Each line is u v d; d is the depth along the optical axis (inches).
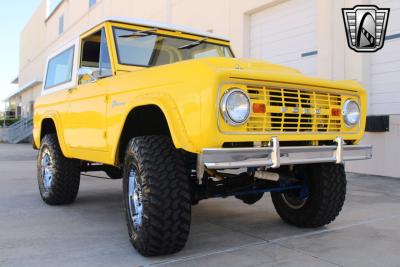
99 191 256.7
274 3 400.5
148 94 128.4
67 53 201.6
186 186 123.1
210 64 115.9
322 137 133.3
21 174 346.3
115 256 129.7
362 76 319.6
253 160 114.8
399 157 293.0
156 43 177.3
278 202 171.8
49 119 212.8
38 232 158.6
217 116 110.6
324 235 153.4
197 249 136.3
